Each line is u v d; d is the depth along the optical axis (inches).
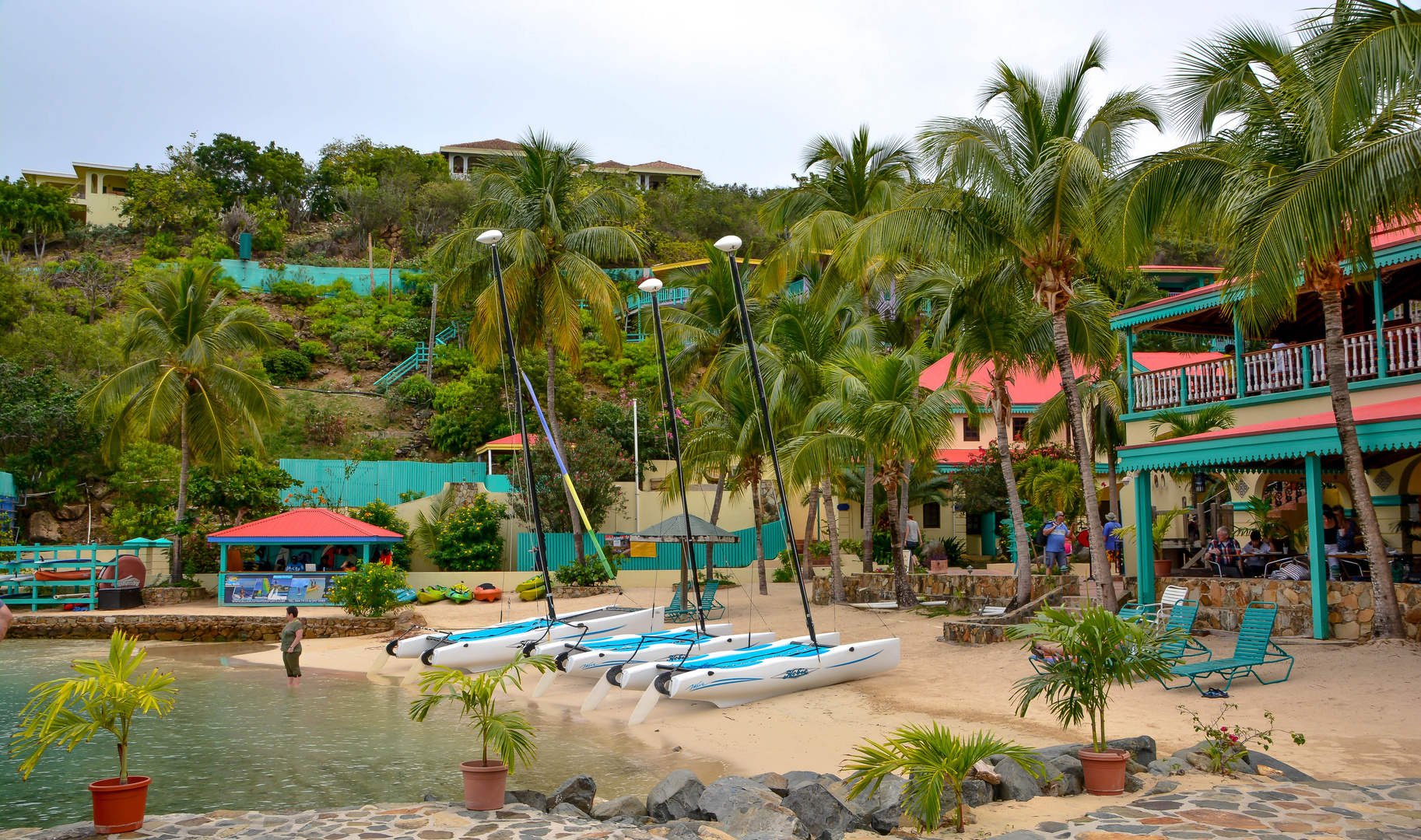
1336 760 369.7
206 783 438.0
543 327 1298.0
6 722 600.7
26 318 1856.5
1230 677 506.6
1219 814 295.3
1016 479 1315.2
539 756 491.2
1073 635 333.4
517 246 1171.9
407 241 3100.4
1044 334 823.1
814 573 1309.1
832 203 1203.2
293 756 494.0
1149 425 872.3
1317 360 716.0
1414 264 708.0
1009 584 911.7
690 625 934.4
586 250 1250.0
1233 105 583.2
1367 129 503.2
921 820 299.3
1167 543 1039.6
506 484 1553.9
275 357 2100.1
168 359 1311.5
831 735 513.0
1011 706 533.6
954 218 697.6
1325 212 473.4
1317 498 601.6
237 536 1184.2
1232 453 653.3
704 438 1151.6
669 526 1027.9
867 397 909.2
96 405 1275.8
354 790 424.5
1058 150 649.6
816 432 981.8
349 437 1902.1
